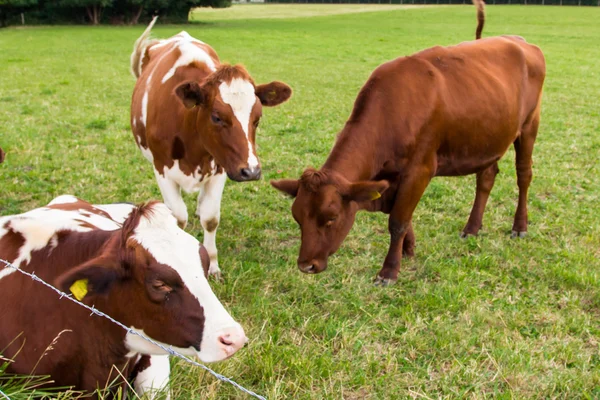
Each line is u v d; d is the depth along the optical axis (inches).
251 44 1208.2
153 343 117.6
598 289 208.1
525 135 256.8
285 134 429.1
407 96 203.8
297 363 159.8
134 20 1898.4
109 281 110.1
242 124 188.5
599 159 373.7
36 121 445.1
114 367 124.0
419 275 222.7
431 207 290.0
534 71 254.7
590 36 1400.1
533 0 2847.0
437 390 157.9
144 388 134.2
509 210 289.0
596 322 191.8
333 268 225.3
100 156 354.0
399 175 208.8
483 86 223.3
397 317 193.6
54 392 124.2
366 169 198.2
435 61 218.7
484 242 249.8
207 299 111.7
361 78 750.5
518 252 240.2
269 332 176.7
